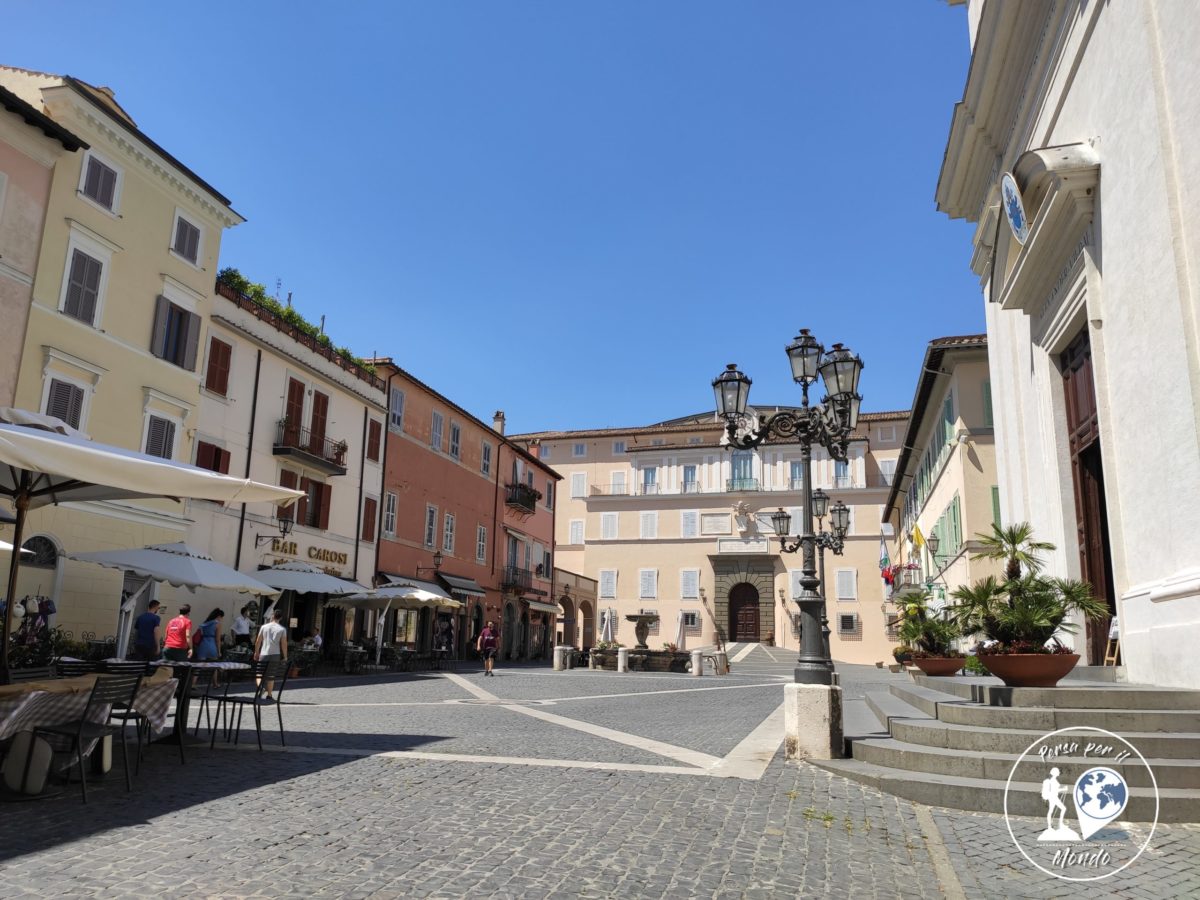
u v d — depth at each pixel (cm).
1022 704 774
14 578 746
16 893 414
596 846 523
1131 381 987
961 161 1672
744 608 5484
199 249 2384
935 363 2573
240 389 2558
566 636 5322
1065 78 1180
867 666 4672
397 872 463
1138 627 966
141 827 549
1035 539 1418
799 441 970
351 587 2592
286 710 1348
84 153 2006
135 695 717
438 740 992
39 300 1883
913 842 546
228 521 2466
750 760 854
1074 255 1165
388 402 3431
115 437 2069
